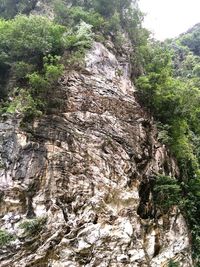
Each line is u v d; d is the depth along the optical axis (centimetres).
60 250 1355
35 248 1332
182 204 1841
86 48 2047
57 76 1723
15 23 1897
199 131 2375
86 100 1820
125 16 2589
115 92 1967
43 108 1683
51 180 1502
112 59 2164
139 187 1739
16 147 1548
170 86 2077
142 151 1869
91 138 1698
